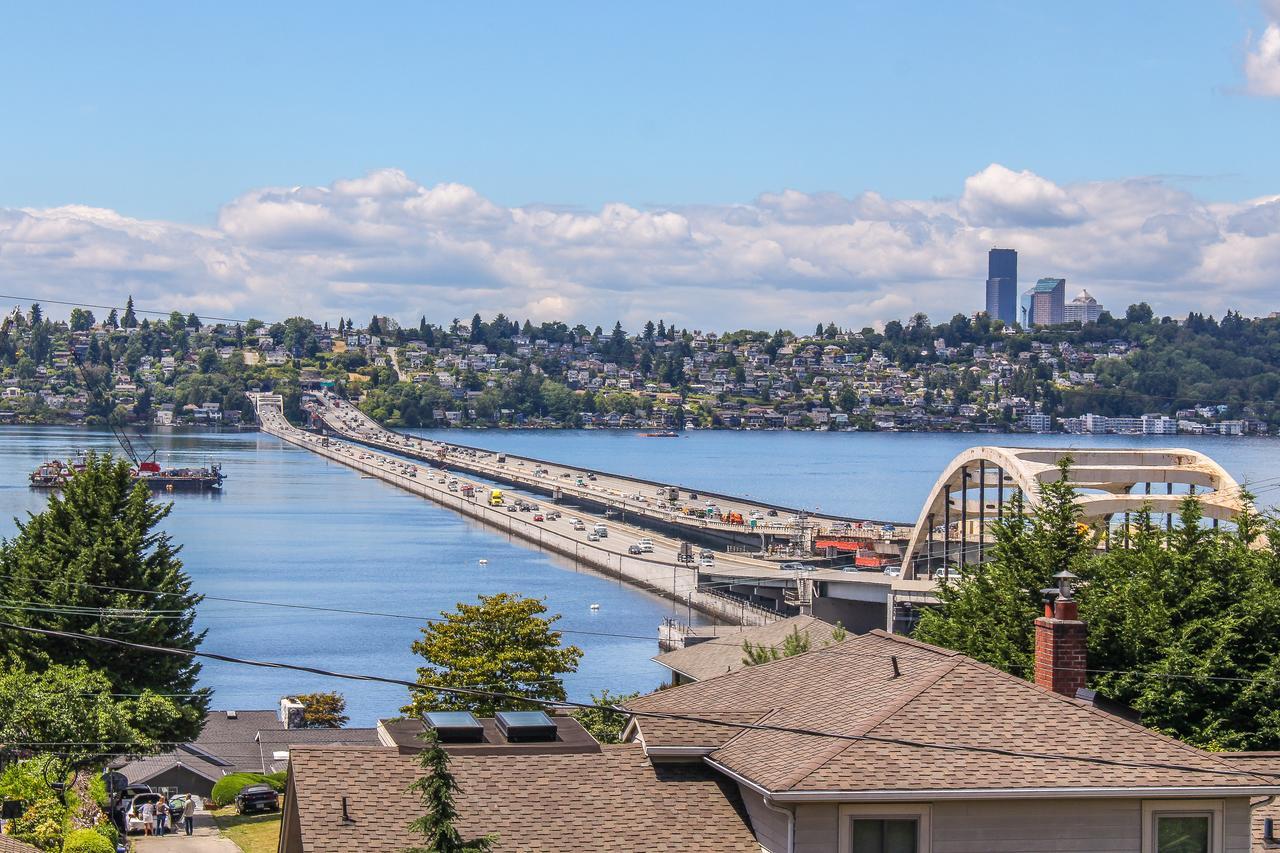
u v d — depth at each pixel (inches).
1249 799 1310.3
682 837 1290.6
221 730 4677.7
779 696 1545.3
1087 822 1283.2
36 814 2452.0
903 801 1245.1
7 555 3656.5
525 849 1250.0
